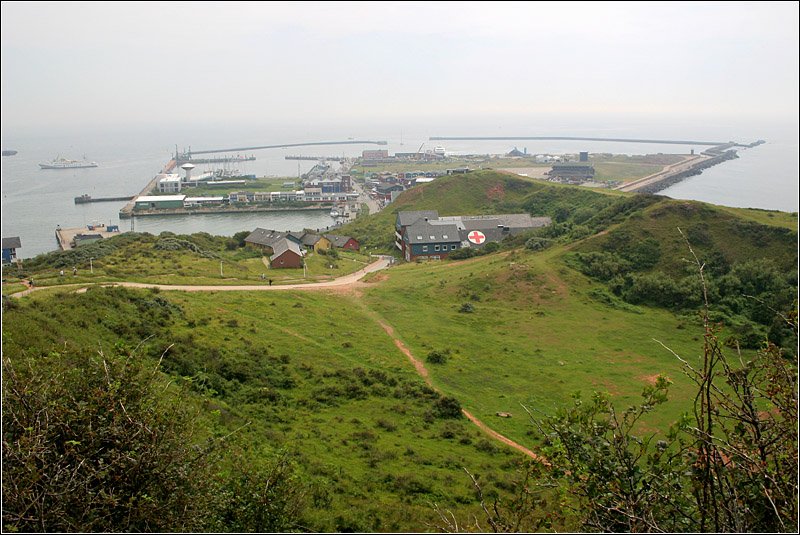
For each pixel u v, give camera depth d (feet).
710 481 19.83
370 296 172.55
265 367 102.47
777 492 19.03
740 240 173.47
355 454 74.28
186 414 34.27
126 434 28.81
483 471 72.59
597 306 157.38
